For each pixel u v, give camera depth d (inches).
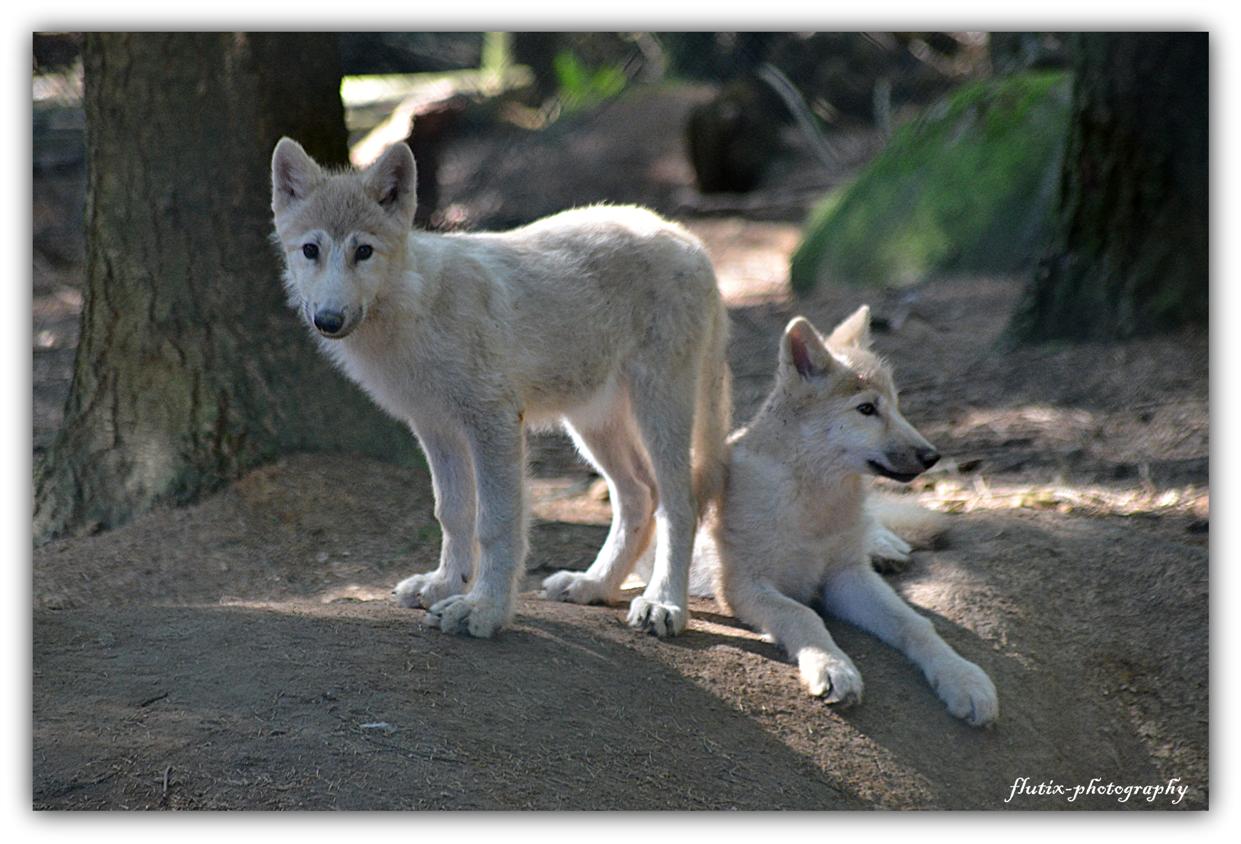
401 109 1232.2
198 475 457.1
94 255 475.8
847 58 1327.5
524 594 368.5
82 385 477.7
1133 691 355.3
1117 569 387.2
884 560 384.2
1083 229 581.0
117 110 464.4
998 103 839.1
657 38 1428.4
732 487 359.3
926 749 313.6
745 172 1156.5
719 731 299.0
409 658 294.8
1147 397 518.0
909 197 827.4
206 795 243.0
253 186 468.1
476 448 319.9
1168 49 546.6
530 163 1189.7
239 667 284.5
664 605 334.0
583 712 290.2
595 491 505.4
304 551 425.1
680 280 357.1
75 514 463.5
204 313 468.8
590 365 346.3
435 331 314.0
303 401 473.7
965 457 496.7
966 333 657.0
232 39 463.2
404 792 250.8
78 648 293.7
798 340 353.7
